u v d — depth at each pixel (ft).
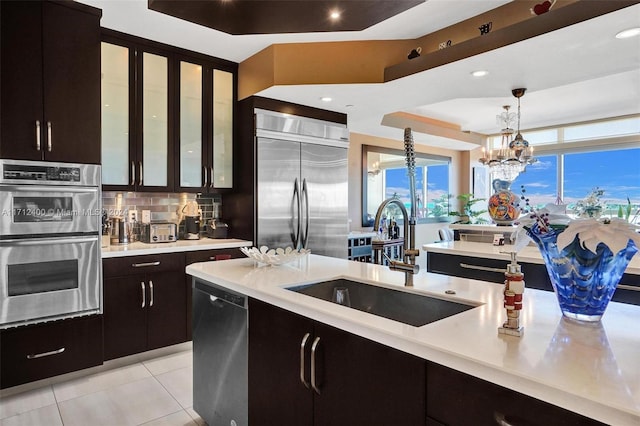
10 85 7.95
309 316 4.60
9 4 7.98
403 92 11.09
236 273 6.57
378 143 20.89
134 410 7.63
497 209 11.25
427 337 3.48
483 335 3.52
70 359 8.73
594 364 2.90
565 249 3.84
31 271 8.22
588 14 6.65
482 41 8.11
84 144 8.84
